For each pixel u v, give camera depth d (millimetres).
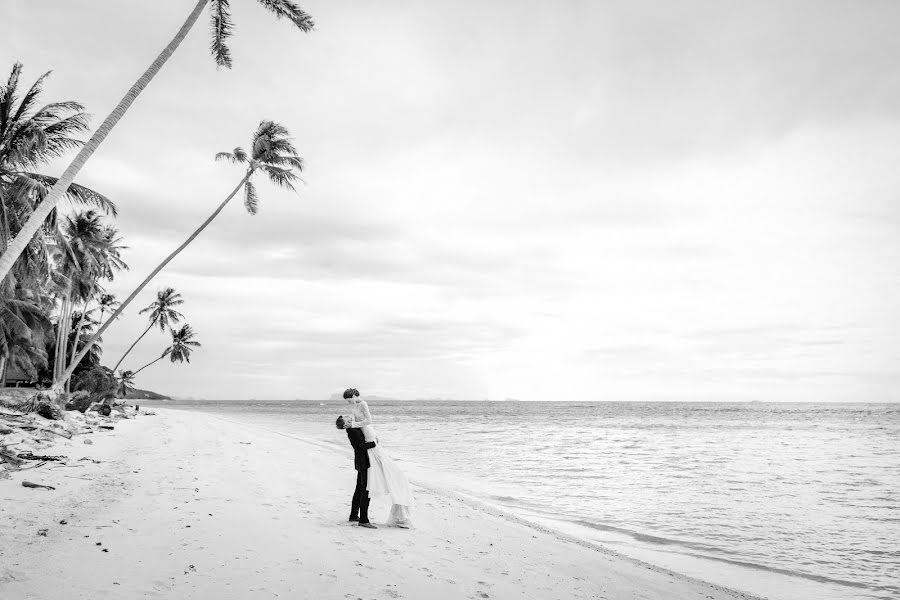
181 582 4895
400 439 37438
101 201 18781
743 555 9578
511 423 66375
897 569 8828
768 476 19906
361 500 7863
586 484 17516
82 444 15016
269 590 4902
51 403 19109
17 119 17516
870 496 15750
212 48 15312
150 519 7043
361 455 8000
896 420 78125
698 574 8242
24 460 10766
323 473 13180
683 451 30188
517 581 6180
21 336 30781
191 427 28188
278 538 6652
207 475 11172
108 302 62344
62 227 39125
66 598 4277
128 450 14859
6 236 18516
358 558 6211
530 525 10289
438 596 5258
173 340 76250
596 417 89875
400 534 7723
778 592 7539
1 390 28422
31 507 7129
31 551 5328
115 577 4867
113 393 40188
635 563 8242
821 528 11750
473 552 7254
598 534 10734
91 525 6512
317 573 5496
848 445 35000
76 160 11133
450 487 15836
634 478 19016
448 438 38812
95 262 42031
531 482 17797
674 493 16000
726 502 14688
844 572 8648
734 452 29688
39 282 30031
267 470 12797
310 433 35500
